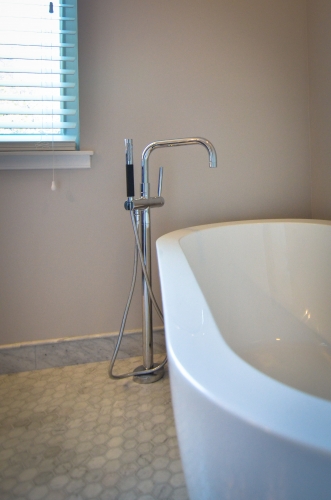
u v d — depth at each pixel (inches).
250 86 73.4
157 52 69.3
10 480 43.1
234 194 74.4
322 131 72.6
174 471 43.8
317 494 13.5
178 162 71.8
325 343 60.1
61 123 67.3
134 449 47.7
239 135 73.7
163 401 57.9
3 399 59.6
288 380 52.0
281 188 76.2
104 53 67.5
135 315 72.2
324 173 73.0
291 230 65.8
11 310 68.1
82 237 69.2
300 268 64.7
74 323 70.4
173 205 72.3
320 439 13.5
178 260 40.1
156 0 68.7
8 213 66.6
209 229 62.9
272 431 14.3
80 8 66.2
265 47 73.5
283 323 64.0
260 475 15.2
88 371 68.1
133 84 68.8
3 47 64.4
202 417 17.8
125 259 71.0
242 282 64.6
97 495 40.7
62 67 67.7
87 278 70.1
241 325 62.3
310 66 74.9
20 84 64.6
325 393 48.9
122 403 57.6
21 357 68.6
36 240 67.9
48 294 69.1
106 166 68.9
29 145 65.8
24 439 50.0
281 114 75.2
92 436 50.3
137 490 41.2
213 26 71.1
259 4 72.7
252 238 66.1
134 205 56.6
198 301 28.2
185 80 70.7
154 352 73.9
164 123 70.4
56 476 43.5
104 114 68.2
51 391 61.6
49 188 67.4
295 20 74.5
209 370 18.9
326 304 61.3
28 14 64.5
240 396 16.5
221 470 17.5
